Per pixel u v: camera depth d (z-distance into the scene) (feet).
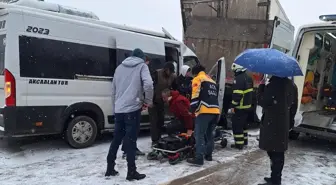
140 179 14.73
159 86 19.66
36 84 17.83
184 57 26.48
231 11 29.12
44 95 18.22
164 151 17.28
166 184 14.23
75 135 19.74
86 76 20.03
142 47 23.07
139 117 14.75
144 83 14.32
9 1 21.36
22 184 13.96
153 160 17.79
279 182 14.44
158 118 20.15
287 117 13.99
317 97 26.53
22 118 17.44
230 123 26.66
